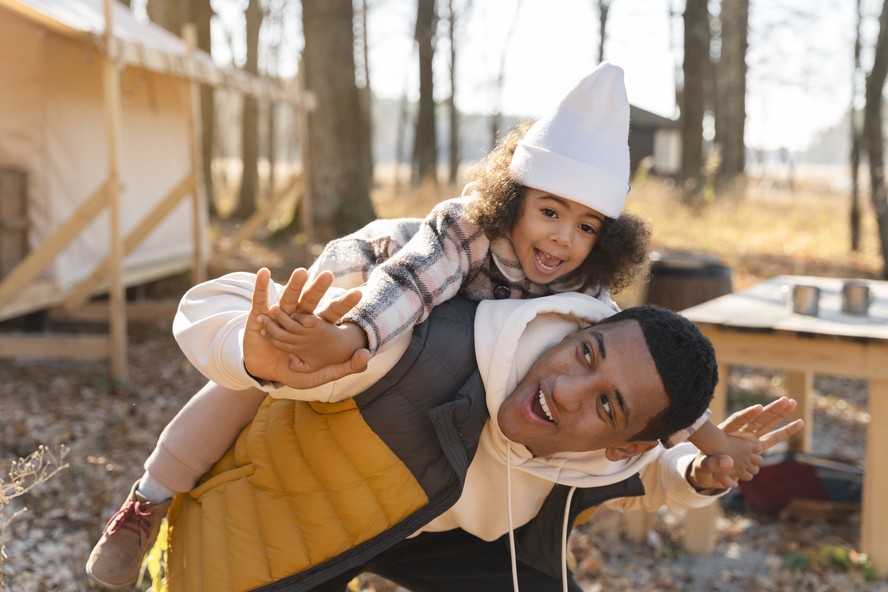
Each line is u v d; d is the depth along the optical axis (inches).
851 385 311.3
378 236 81.0
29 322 323.3
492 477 76.5
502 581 82.4
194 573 74.0
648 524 177.0
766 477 192.4
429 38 971.9
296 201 569.0
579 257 76.9
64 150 310.2
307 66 553.6
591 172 72.8
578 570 163.8
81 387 256.7
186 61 294.8
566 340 70.1
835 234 704.4
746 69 1026.1
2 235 285.0
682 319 68.9
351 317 63.3
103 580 82.0
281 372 59.8
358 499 70.4
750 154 1785.2
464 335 71.9
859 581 161.9
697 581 163.0
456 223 74.9
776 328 159.3
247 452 76.2
